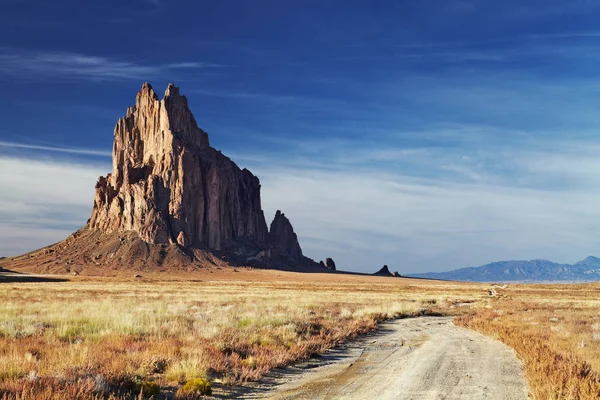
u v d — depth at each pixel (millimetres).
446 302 68000
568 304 57875
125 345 18422
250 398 12453
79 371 12898
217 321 28609
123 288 100312
